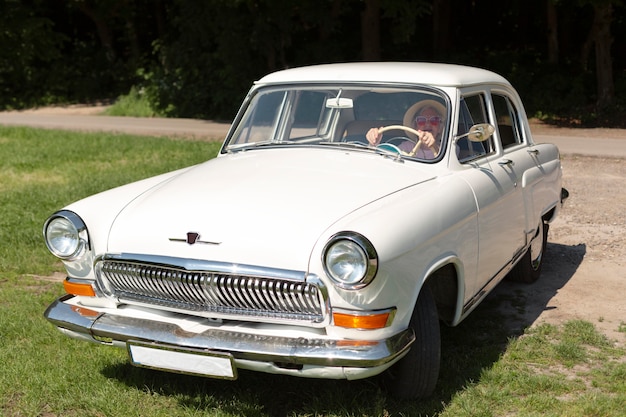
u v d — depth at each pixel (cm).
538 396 400
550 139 1623
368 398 396
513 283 613
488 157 486
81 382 426
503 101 537
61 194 995
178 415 387
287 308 350
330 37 2728
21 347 480
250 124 502
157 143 1586
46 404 406
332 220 359
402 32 2048
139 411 391
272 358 340
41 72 3100
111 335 376
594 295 583
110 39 3300
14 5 3014
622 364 444
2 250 727
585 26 2638
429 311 379
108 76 3219
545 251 672
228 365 348
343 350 337
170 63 2505
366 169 422
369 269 331
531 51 2711
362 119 463
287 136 484
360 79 475
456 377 422
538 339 482
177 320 376
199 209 384
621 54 2595
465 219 411
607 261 673
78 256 395
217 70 2372
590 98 2231
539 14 2789
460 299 419
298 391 410
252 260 351
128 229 387
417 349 377
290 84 498
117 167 1264
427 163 436
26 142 1678
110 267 385
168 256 366
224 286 354
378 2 2239
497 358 456
